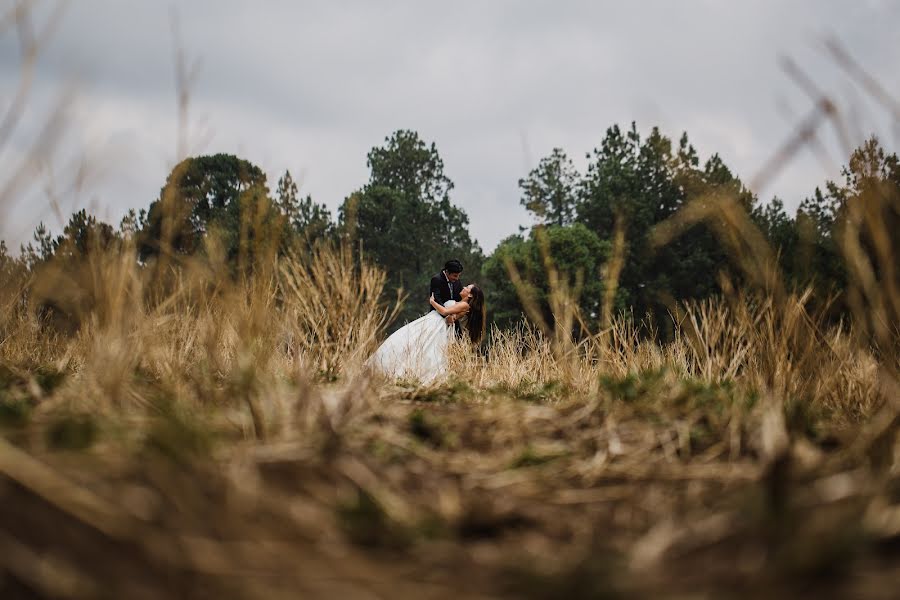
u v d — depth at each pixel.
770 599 1.16
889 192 1.86
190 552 1.28
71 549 1.21
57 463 1.52
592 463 2.06
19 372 3.27
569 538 1.53
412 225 47.69
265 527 1.44
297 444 1.95
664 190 37.19
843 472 1.82
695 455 2.15
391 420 2.52
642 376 3.41
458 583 1.27
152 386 2.70
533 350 5.05
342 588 1.23
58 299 2.77
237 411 2.28
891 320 2.07
